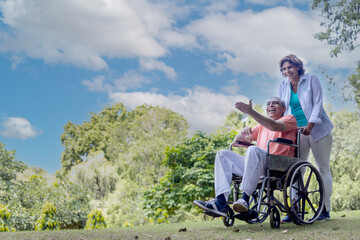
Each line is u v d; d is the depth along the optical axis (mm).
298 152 3189
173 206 10938
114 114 34281
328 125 3701
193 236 2881
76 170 22359
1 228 5605
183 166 11398
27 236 3211
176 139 27234
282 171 3121
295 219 3143
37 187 11852
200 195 10383
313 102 3740
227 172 3168
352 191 9992
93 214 7598
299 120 3812
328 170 3664
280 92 3992
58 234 3324
